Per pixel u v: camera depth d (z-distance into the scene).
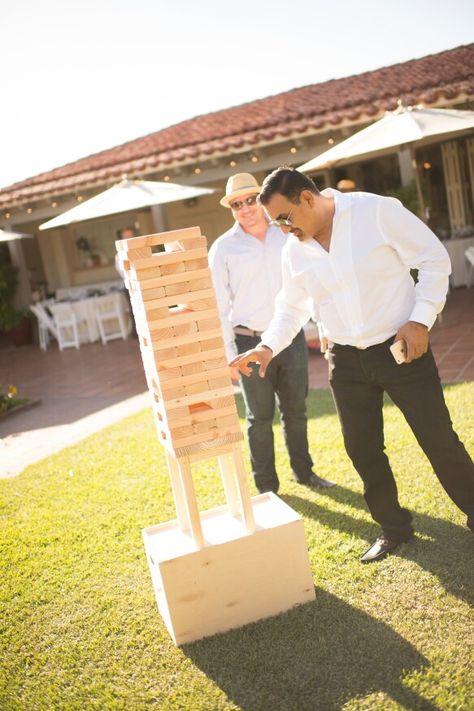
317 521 4.01
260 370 3.34
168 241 2.87
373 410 3.31
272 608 3.11
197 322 2.93
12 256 15.91
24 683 2.92
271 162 12.42
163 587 2.95
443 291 2.96
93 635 3.20
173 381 2.92
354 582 3.26
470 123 7.87
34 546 4.30
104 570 3.82
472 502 3.22
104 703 2.71
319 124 11.16
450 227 13.78
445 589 3.06
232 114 15.84
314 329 9.02
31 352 14.65
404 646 2.74
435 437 3.12
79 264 17.62
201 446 2.96
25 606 3.57
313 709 2.48
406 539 3.49
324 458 5.04
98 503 4.89
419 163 13.80
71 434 7.28
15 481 5.79
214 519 3.34
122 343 13.54
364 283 3.01
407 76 13.66
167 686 2.75
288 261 3.24
